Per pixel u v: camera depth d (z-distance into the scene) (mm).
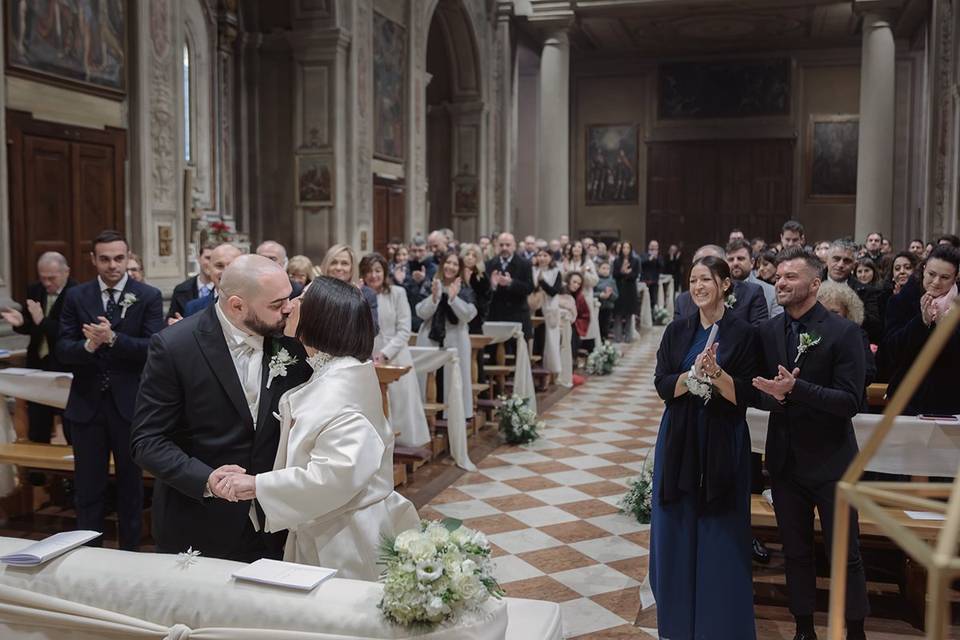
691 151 27188
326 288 2676
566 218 22391
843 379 3562
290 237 15328
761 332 3777
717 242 27141
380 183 16484
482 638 2201
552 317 11031
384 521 2672
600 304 13969
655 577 3770
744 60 26562
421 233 18156
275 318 2746
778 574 4887
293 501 2473
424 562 2162
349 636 2199
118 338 4418
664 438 3719
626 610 4414
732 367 3666
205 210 14625
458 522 2428
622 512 6043
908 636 4074
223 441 2775
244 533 2797
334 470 2461
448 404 7293
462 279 8258
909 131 24250
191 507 2783
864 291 6723
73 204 9617
